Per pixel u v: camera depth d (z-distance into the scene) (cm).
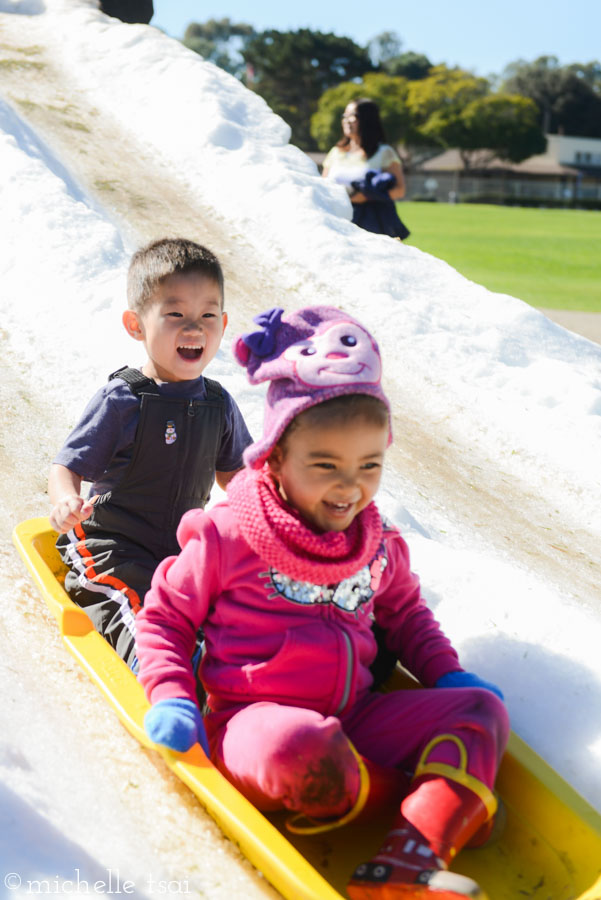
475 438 495
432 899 163
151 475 266
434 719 198
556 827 195
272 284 639
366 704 212
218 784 185
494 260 1991
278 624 203
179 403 268
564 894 188
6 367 464
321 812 186
